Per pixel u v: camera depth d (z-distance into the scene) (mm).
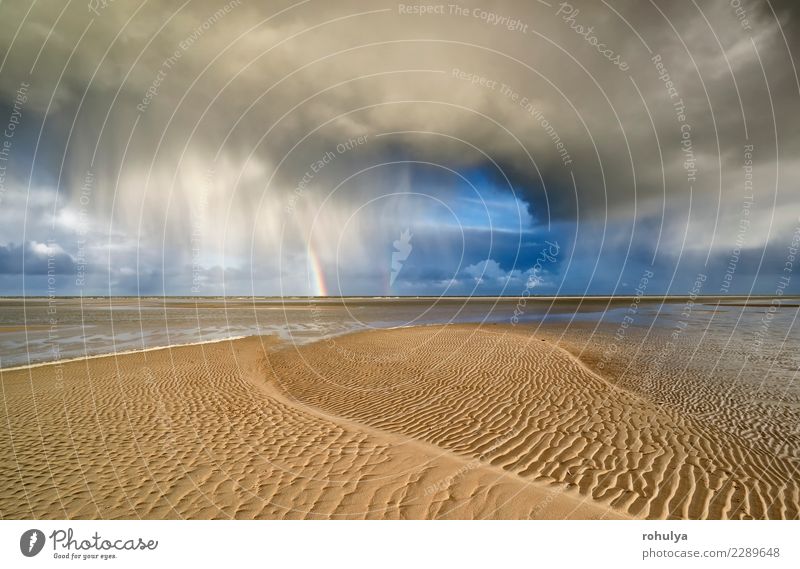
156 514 3922
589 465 4941
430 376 10266
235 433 6070
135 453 5359
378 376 10555
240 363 12641
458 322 27953
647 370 11352
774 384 9797
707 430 6418
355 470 4668
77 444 5742
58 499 4238
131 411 7402
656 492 4324
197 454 5270
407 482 4363
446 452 5281
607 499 4137
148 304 68625
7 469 4949
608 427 6379
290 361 12938
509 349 14172
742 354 14078
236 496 4176
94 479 4645
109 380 10234
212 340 18516
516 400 7891
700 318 30828
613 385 9242
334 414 7297
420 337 18344
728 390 9234
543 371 10422
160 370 11539
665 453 5387
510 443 5680
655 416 7000
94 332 22781
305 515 3781
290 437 5840
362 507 3895
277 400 8188
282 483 4395
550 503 3982
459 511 3801
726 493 4363
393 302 85250
